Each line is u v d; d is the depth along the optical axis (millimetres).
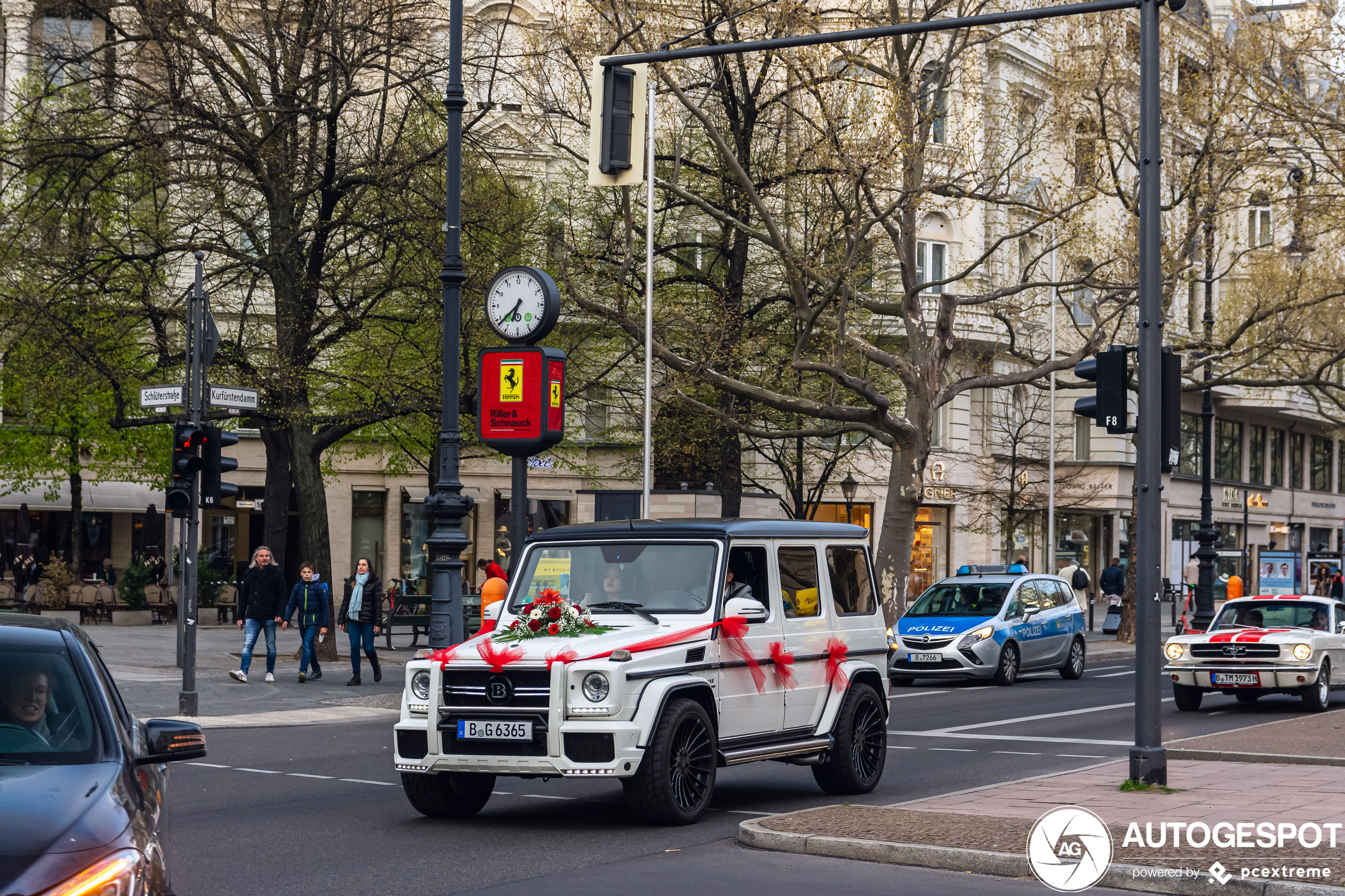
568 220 34562
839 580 12781
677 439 35000
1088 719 19672
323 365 34125
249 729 18234
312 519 28188
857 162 26000
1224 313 43031
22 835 4770
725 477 34812
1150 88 12234
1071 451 53938
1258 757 14523
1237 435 65000
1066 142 30141
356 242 28688
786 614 11984
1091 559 55031
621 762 10156
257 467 47375
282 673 25625
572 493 47500
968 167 34156
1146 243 12203
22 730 5672
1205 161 29922
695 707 10773
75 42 29391
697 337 29406
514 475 19391
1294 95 25000
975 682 27234
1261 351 35781
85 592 36969
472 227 27688
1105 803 11125
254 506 47281
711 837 10242
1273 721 19234
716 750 11047
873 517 47625
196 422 19469
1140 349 12227
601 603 11438
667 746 10461
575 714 10211
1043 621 27688
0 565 44031
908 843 9336
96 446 41438
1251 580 56125
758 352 32188
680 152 33625
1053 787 12156
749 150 32875
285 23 26891
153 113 26938
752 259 36250
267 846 9742
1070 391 53875
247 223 27422
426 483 48125
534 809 11617
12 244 27625
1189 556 59750
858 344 28656
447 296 20141
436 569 19812
